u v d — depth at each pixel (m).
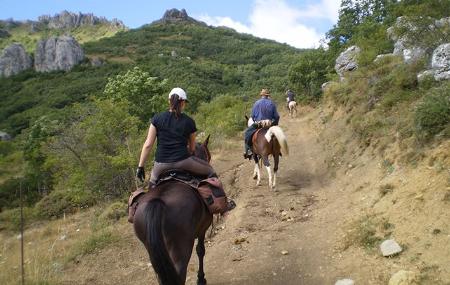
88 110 16.50
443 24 11.48
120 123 15.07
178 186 4.48
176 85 67.62
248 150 11.27
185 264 4.03
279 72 86.25
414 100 9.98
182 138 4.84
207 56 135.00
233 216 8.91
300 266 6.32
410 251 5.65
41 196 22.66
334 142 13.33
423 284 4.91
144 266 7.20
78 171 14.76
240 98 39.88
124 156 13.44
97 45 142.00
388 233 6.29
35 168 23.48
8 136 62.72
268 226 8.12
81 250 8.16
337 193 9.38
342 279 5.61
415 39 11.85
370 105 12.20
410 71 10.99
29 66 122.38
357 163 10.20
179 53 130.50
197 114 35.19
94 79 92.06
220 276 6.33
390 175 8.03
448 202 5.92
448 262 5.09
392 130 9.64
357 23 33.88
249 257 6.84
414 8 13.74
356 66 19.16
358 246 6.35
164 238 3.96
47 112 70.31
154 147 14.27
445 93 7.86
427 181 6.68
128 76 28.97
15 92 100.94
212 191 4.73
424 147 7.64
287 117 28.33
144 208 4.05
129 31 171.75
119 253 7.84
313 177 11.40
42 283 6.71
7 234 15.55
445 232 5.54
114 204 11.57
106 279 6.92
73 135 15.37
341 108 16.50
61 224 12.94
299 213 8.62
